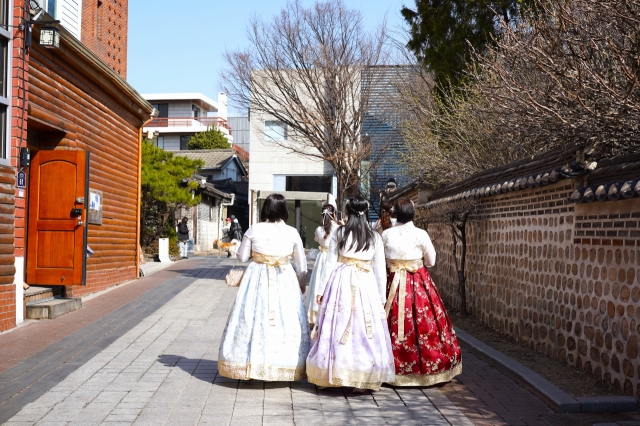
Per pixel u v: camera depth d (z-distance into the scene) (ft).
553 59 23.54
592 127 21.91
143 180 77.87
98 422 16.47
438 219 43.47
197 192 109.91
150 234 84.69
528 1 38.68
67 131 37.73
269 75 59.11
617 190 18.72
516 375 21.94
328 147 59.62
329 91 58.90
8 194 29.04
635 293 18.57
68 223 34.78
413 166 52.85
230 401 18.69
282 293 20.51
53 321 31.35
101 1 56.75
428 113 50.85
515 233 29.22
